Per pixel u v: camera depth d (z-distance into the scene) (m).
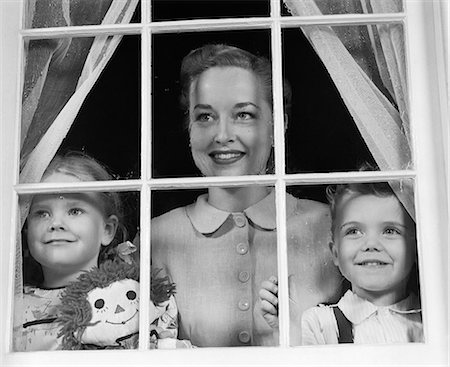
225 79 1.94
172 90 1.93
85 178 1.89
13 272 1.82
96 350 1.75
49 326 1.81
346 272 1.82
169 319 1.81
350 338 1.78
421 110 1.84
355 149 1.87
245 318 1.82
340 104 1.90
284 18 1.93
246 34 1.96
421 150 1.82
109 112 1.92
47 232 1.86
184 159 1.90
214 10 1.96
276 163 1.86
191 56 1.95
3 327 1.76
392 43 1.92
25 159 1.89
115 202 1.88
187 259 1.85
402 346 1.69
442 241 1.75
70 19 1.97
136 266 1.83
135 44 1.95
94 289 1.80
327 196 1.86
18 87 1.91
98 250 1.86
